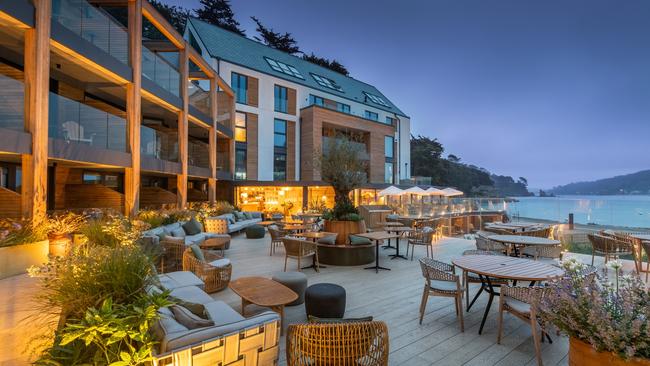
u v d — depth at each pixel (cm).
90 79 945
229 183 1742
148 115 1398
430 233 732
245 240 1029
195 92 1397
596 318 202
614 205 1770
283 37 3031
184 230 816
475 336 337
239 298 452
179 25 2538
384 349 202
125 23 2009
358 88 2825
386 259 742
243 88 1902
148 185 1514
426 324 368
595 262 687
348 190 798
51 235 548
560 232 991
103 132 825
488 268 357
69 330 199
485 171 6259
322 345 193
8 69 821
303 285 436
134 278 240
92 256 259
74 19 760
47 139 614
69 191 1005
